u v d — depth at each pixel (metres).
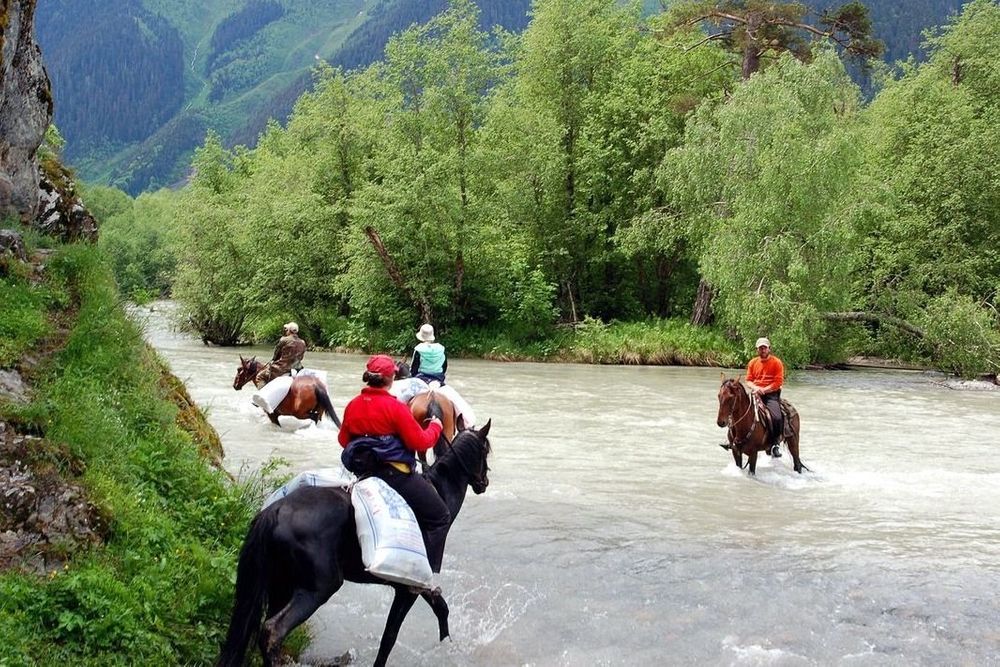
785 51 37.56
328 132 46.06
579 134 44.28
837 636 7.20
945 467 15.29
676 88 42.84
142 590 5.89
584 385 27.36
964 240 37.53
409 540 5.90
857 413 22.52
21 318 8.35
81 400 7.55
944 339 32.47
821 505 12.21
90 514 6.23
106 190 115.44
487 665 6.53
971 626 7.50
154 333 50.53
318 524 5.61
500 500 11.88
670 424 19.36
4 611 5.11
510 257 41.53
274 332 46.06
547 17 44.03
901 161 39.41
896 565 9.26
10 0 9.41
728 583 8.50
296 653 6.50
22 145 10.19
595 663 6.56
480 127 43.34
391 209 39.31
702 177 33.66
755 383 14.59
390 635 6.24
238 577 5.50
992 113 38.47
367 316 42.28
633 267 45.78
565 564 9.00
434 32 42.25
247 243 43.88
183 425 9.87
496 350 39.44
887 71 49.03
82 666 5.09
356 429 6.47
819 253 30.58
